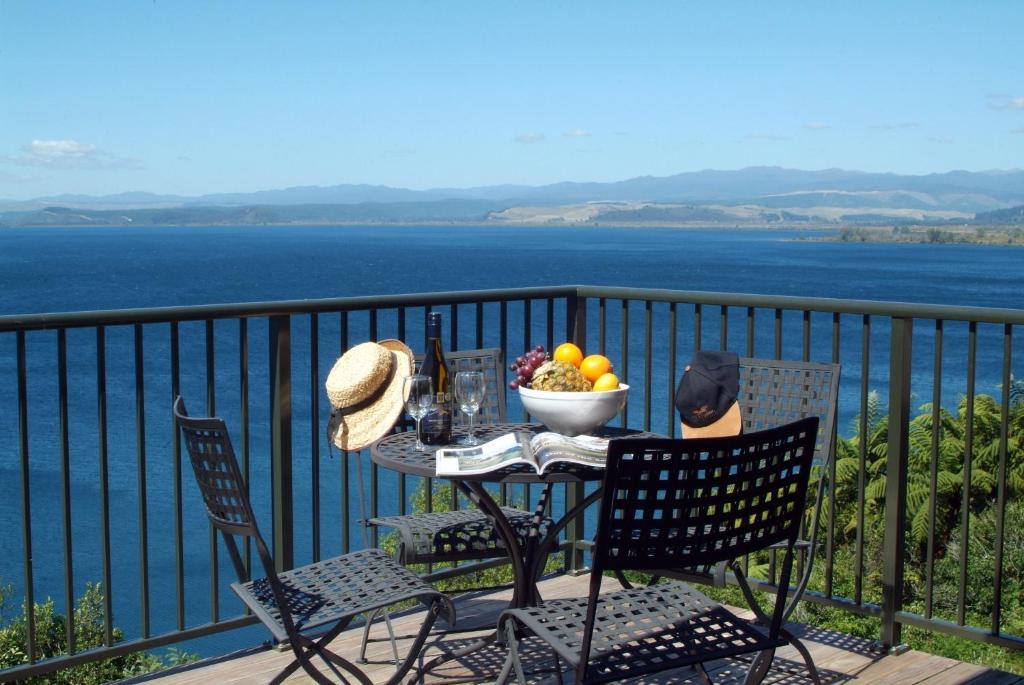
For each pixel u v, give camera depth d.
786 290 77.25
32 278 89.94
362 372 3.12
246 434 3.14
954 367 44.06
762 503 2.18
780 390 3.07
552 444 2.53
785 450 2.15
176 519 3.03
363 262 117.19
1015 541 8.61
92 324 2.76
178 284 83.06
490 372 3.53
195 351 46.44
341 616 2.29
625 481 1.99
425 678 2.95
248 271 99.62
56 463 27.25
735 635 2.26
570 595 3.77
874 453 10.38
